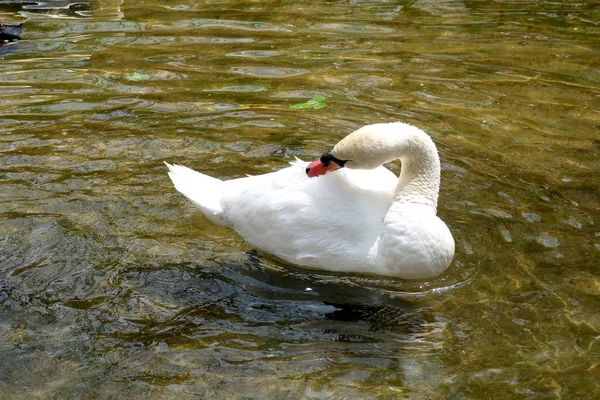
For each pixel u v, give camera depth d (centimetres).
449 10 1327
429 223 630
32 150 846
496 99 993
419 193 641
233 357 568
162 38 1183
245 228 692
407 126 648
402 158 655
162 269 672
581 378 543
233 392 533
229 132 900
